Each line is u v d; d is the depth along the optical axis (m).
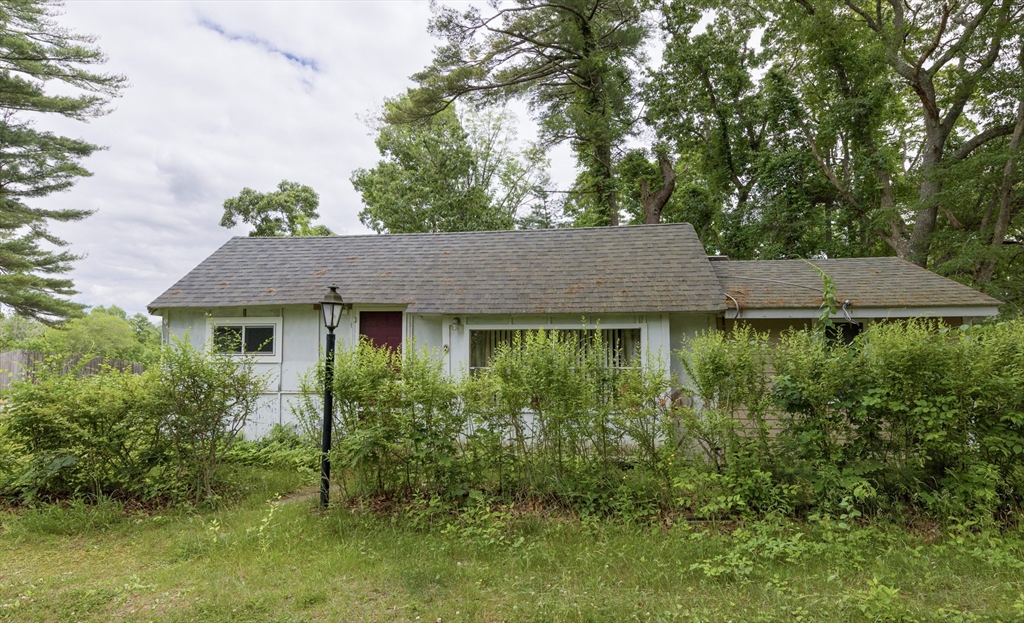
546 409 5.37
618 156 22.97
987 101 16.48
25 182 23.28
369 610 3.48
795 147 18.97
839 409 4.84
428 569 4.02
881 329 5.23
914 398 4.67
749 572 3.77
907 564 3.87
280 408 10.16
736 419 5.21
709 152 22.31
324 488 5.56
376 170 30.88
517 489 5.40
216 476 6.42
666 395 5.57
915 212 17.69
